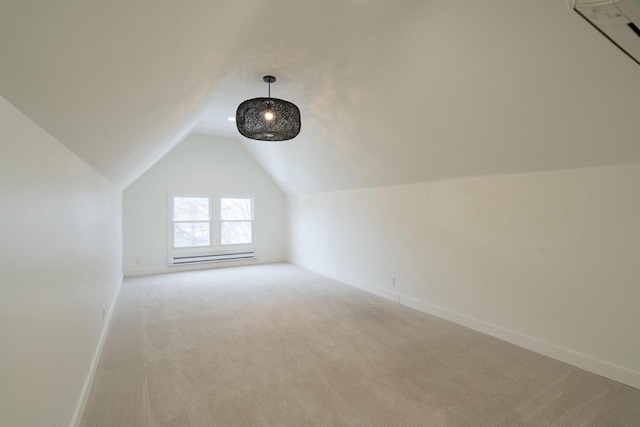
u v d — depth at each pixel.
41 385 1.17
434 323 3.26
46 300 1.24
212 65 1.98
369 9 1.98
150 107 1.88
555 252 2.49
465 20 1.83
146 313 3.53
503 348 2.68
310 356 2.54
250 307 3.78
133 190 5.47
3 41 0.65
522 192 2.70
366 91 2.82
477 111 2.36
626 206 2.12
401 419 1.79
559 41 1.66
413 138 3.04
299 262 6.44
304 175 5.46
